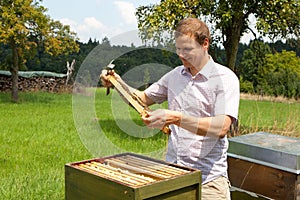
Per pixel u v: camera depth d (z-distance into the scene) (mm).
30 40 17891
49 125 10383
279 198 3016
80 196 2010
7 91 21859
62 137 8695
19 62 19188
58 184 4875
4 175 5559
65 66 28875
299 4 8344
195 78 2430
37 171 5738
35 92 21344
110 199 1836
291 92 16172
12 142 8062
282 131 7758
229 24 8914
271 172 3053
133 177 1896
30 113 12820
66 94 20938
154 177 1931
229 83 2410
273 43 9586
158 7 7719
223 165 2574
